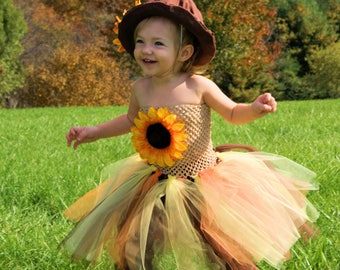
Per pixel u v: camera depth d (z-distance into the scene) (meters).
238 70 25.39
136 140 3.48
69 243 3.60
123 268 3.58
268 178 3.65
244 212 3.38
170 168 3.57
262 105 3.34
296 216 3.64
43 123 13.70
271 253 3.33
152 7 3.39
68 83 32.91
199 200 3.45
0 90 31.42
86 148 8.98
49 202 5.82
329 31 40.84
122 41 3.71
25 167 7.33
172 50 3.44
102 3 26.56
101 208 3.61
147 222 3.39
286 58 39.53
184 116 3.50
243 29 24.14
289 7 40.16
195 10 3.54
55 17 34.53
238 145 3.93
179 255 3.35
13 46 31.53
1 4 31.06
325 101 20.17
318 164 6.39
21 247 4.46
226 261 3.40
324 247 4.05
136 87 3.67
